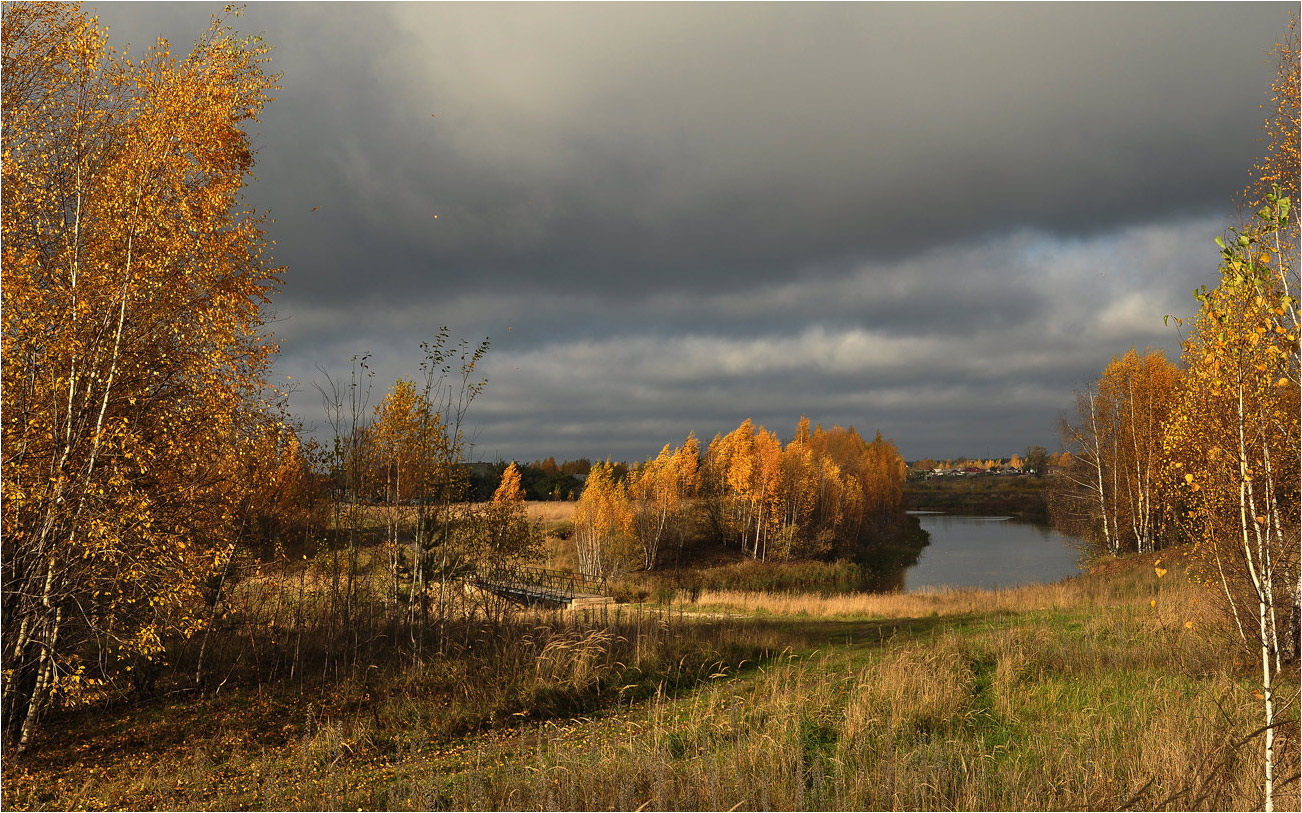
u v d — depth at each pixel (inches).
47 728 389.7
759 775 295.0
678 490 2394.2
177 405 414.6
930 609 896.3
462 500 603.5
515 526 646.5
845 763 310.7
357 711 424.5
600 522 1815.9
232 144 456.8
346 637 534.0
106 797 312.2
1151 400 1211.9
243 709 425.7
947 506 4461.1
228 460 441.7
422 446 549.3
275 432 466.3
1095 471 1485.0
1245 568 398.0
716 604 1088.8
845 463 2691.9
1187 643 453.1
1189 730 297.4
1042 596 855.1
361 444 546.9
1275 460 318.0
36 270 386.3
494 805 287.6
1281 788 231.0
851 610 948.6
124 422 365.7
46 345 367.6
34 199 390.9
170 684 456.1
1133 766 277.1
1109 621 573.0
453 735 394.3
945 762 295.4
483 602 619.5
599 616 689.0
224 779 334.6
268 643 548.1
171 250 404.5
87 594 379.9
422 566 557.6
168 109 421.4
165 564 382.3
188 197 430.0
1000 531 2844.5
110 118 428.8
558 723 409.4
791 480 2204.7
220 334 422.9
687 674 498.3
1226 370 251.8
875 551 2351.1
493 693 445.7
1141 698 365.1
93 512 359.3
